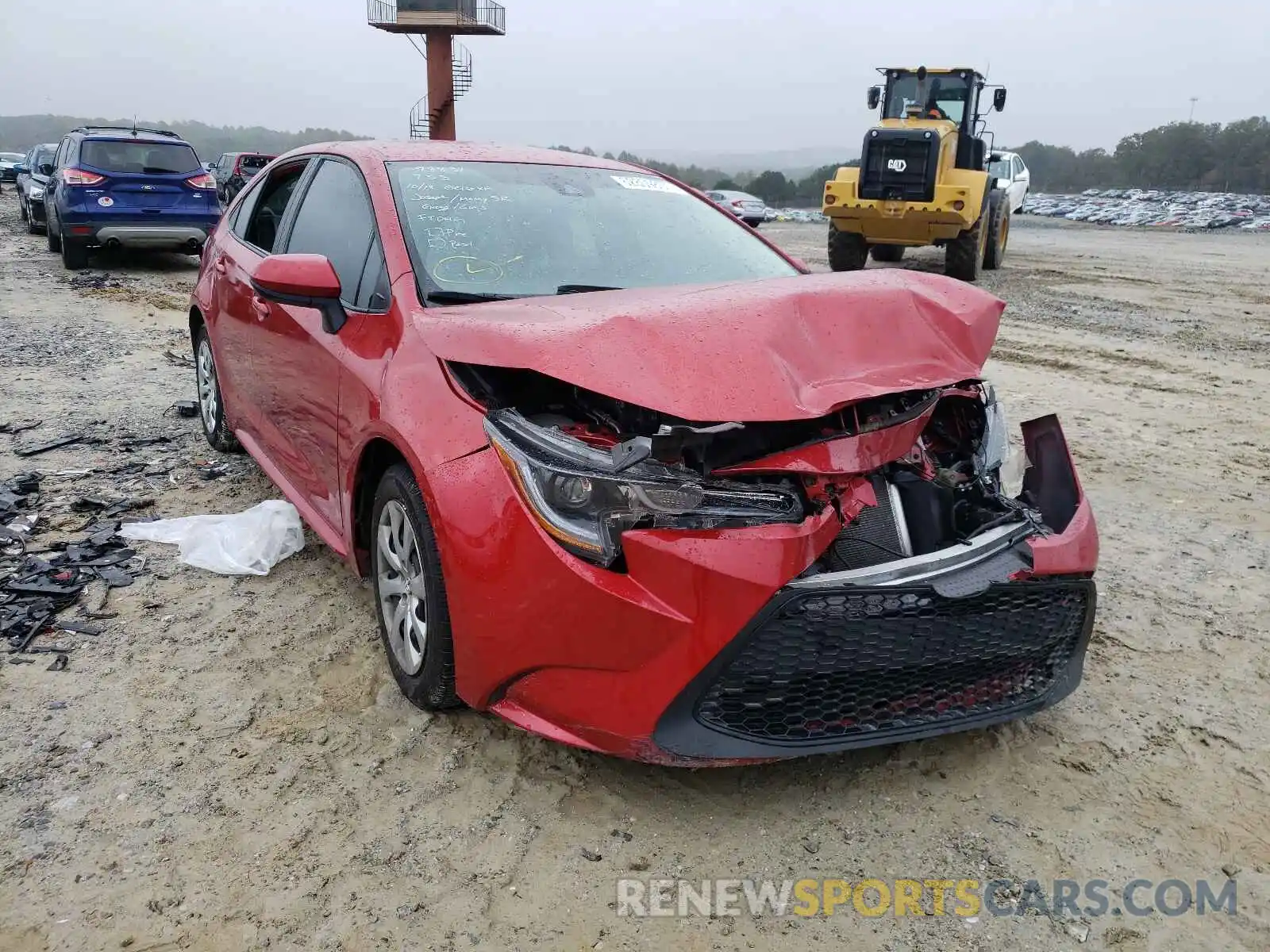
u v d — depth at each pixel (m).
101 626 3.39
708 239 3.84
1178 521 4.70
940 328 2.91
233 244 4.64
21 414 5.99
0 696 2.95
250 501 4.59
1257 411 6.96
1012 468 3.16
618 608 2.23
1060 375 8.11
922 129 13.83
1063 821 2.55
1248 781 2.72
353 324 3.17
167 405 6.35
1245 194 70.31
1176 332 10.47
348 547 3.25
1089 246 23.78
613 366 2.30
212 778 2.62
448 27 35.16
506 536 2.38
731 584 2.21
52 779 2.58
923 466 2.85
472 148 3.96
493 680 2.48
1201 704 3.10
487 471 2.46
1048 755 2.82
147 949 2.07
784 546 2.27
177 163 13.12
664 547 2.22
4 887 2.22
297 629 3.41
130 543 4.08
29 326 8.97
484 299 3.05
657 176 4.25
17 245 16.44
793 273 3.86
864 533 2.59
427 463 2.57
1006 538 2.63
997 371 8.22
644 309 2.56
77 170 12.59
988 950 2.14
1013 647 2.59
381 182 3.44
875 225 14.37
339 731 2.84
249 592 3.70
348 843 2.40
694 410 2.24
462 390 2.62
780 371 2.40
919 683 2.51
